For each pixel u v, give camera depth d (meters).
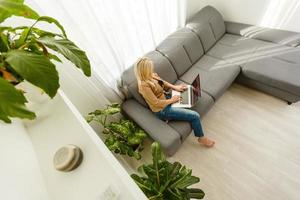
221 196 1.81
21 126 1.18
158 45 2.49
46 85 0.71
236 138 2.20
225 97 2.63
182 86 2.21
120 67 2.21
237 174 1.93
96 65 2.00
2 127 1.06
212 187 1.88
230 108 2.50
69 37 1.73
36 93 1.22
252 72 2.30
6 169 0.89
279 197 1.73
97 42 1.93
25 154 1.01
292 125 2.18
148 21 2.28
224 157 2.08
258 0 2.64
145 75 1.89
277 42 2.53
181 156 2.17
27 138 1.12
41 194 0.87
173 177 1.38
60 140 1.04
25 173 0.93
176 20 2.71
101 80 2.12
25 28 0.98
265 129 2.21
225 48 2.76
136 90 2.09
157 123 1.99
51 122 1.16
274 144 2.07
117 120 2.41
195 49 2.60
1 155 0.93
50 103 1.25
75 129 1.05
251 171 1.93
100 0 1.78
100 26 1.85
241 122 2.33
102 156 0.90
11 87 0.63
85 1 1.68
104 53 2.03
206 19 2.74
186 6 2.84
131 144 2.04
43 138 1.10
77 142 0.99
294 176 1.83
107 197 0.77
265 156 2.00
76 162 0.90
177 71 2.45
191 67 2.64
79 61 0.91
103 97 2.25
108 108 2.05
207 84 2.31
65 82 1.91
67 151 0.91
